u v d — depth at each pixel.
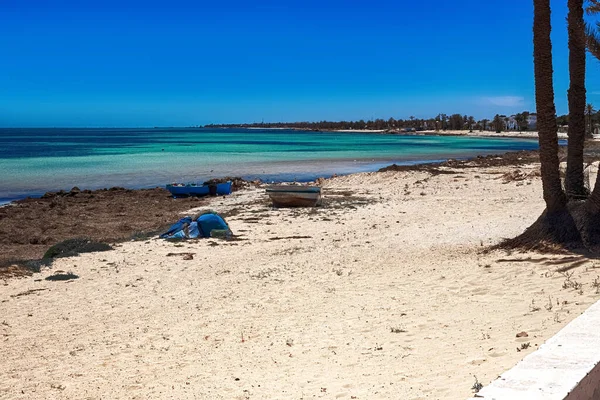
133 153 74.62
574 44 13.00
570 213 12.42
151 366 7.64
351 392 5.88
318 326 8.93
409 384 5.84
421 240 16.42
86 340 9.02
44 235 20.44
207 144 110.94
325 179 38.97
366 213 23.31
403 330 8.22
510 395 2.81
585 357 3.32
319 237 18.38
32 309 10.97
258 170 49.22
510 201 24.52
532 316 7.88
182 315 10.21
